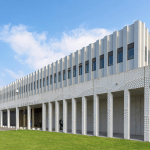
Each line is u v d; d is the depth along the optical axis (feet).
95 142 51.49
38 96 111.04
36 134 78.89
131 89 54.49
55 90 93.97
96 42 90.33
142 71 51.08
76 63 102.12
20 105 135.44
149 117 48.08
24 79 160.76
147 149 39.45
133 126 71.31
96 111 67.05
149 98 48.70
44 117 103.81
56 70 119.96
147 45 74.69
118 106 78.95
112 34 82.58
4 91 203.10
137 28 71.15
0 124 176.35
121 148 41.70
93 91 69.05
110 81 61.72
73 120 78.84
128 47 74.64
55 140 58.75
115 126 79.77
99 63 87.71
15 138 66.90
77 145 48.24
